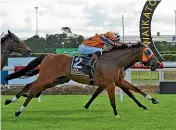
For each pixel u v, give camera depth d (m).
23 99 12.49
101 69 8.41
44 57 8.70
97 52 8.55
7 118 8.11
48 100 11.93
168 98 12.19
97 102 11.25
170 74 21.62
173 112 8.93
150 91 14.52
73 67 8.52
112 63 8.43
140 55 8.62
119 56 8.48
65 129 6.77
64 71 8.56
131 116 8.32
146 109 9.36
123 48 8.53
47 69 8.49
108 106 10.23
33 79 14.65
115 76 8.38
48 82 8.45
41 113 8.90
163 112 8.93
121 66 8.50
